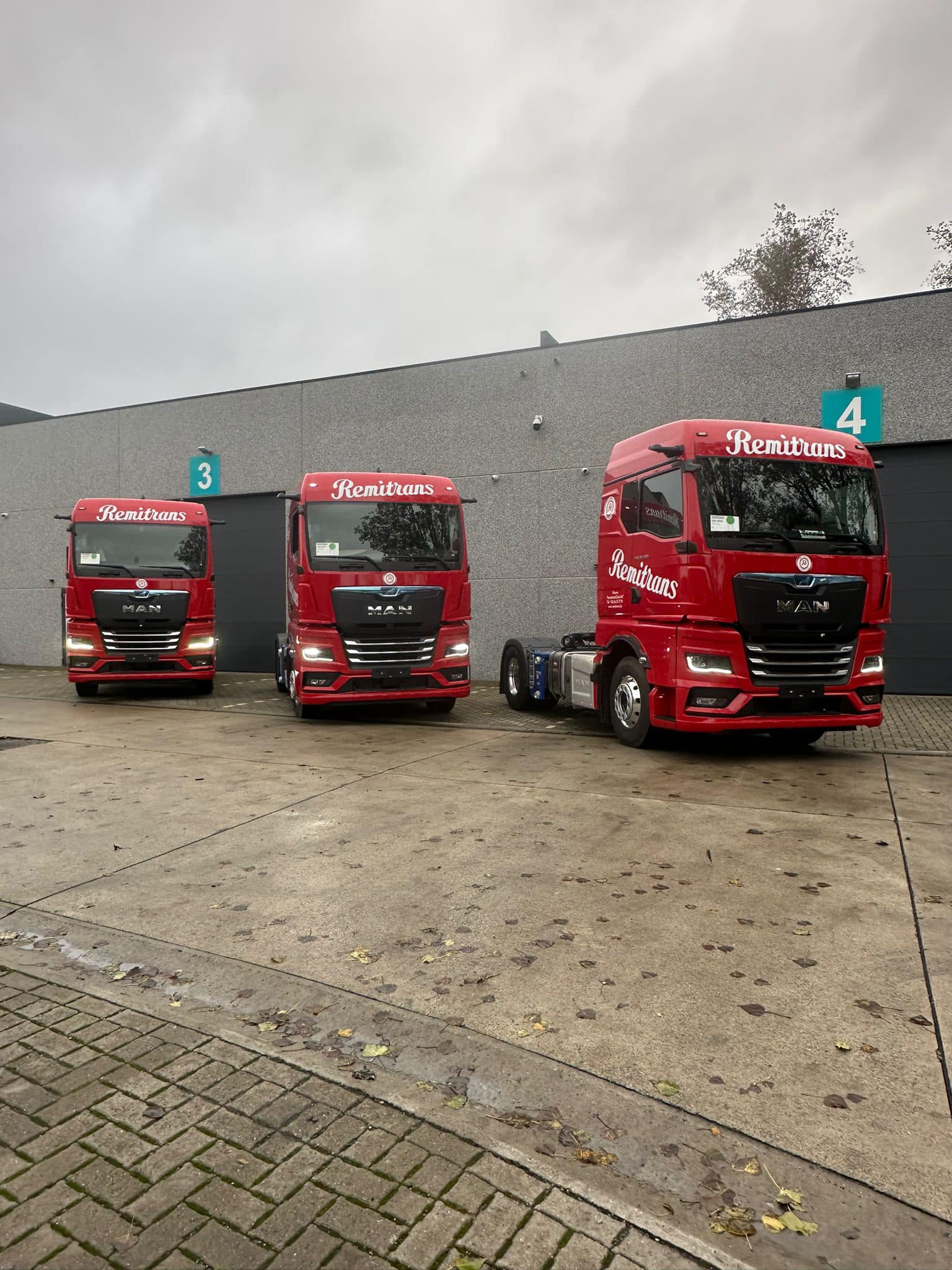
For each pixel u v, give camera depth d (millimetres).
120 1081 2666
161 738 9758
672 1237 2004
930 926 3895
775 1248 1980
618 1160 2293
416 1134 2398
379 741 9422
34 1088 2625
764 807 6152
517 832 5496
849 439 8258
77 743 9422
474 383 16719
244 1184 2184
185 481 20203
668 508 8062
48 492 22047
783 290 29094
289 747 9000
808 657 7793
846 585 7777
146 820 5926
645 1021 3062
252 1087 2635
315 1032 3000
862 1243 1999
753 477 7824
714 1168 2262
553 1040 2932
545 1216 2076
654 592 8281
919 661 13398
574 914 4094
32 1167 2250
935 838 5320
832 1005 3168
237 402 19469
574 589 15891
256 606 19625
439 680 10703
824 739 9406
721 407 14562
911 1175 2240
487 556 16594
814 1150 2340
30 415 28281
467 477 16797
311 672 10406
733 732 9883
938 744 9047
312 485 10656
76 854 5168
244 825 5754
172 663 14109
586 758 8211
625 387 15352
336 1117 2480
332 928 3951
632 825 5648
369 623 10375
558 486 15984
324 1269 1905
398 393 17531
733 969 3486
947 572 13234
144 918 4105
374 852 5109
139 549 13930
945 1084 2656
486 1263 1923
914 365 13281
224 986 3373
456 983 3379
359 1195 2145
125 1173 2227
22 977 3465
